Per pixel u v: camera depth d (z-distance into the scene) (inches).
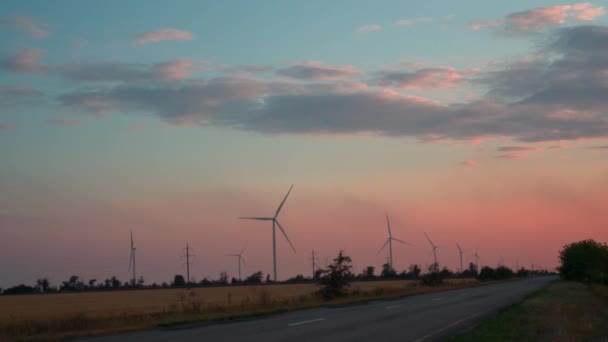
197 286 4611.2
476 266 5452.8
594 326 884.0
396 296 2038.6
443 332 825.5
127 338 785.6
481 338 744.3
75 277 4975.4
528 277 6254.9
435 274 3432.6
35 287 4707.2
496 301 1638.8
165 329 914.7
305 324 959.6
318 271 2003.0
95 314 1365.7
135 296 3083.2
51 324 1007.0
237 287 3951.8
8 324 1013.8
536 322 957.2
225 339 743.7
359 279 5374.0
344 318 1084.5
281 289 3144.7
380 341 719.7
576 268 4124.0
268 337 762.8
